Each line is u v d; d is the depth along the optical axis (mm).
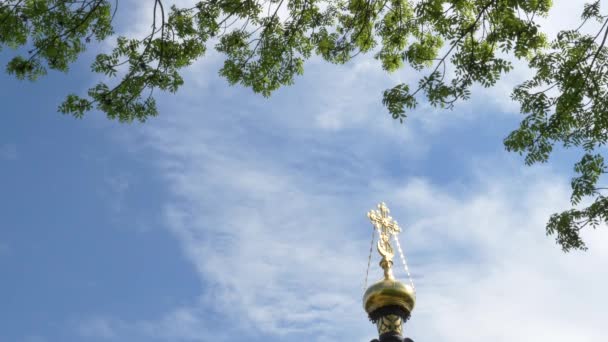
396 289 16250
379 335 16094
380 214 17969
